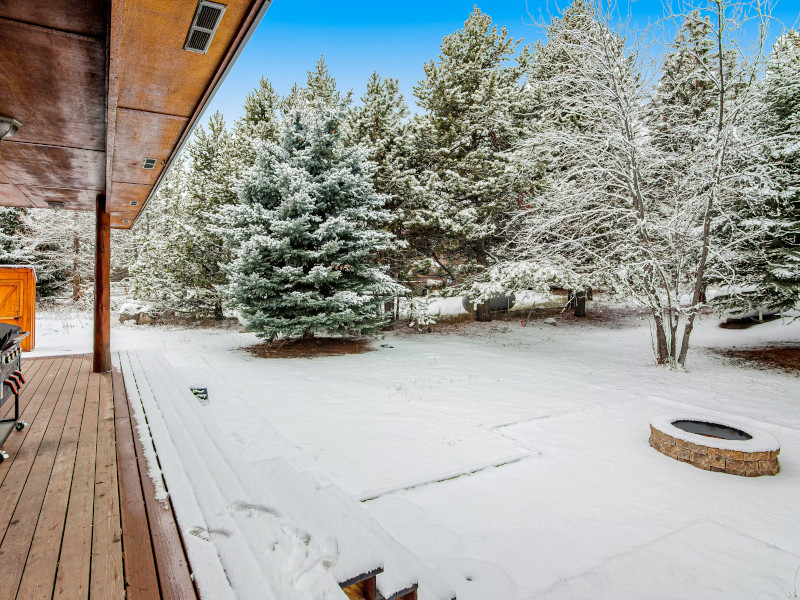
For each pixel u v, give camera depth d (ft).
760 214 40.16
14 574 6.91
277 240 44.27
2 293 37.99
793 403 29.17
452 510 15.29
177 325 71.10
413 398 29.84
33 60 10.41
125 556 7.47
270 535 8.06
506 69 71.97
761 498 16.48
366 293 48.83
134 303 73.36
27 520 8.73
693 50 40.34
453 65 65.46
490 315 75.82
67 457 12.27
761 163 37.93
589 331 64.64
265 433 21.72
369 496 15.87
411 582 7.63
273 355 45.93
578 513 15.26
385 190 59.41
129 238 98.68
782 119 40.83
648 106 43.32
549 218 47.19
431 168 68.59
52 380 23.18
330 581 6.66
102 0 8.33
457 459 19.51
